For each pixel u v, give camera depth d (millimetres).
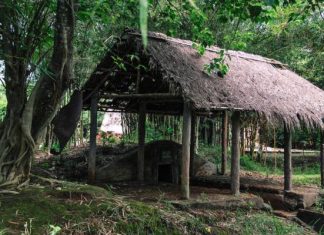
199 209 6020
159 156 8523
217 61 6535
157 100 7777
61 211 4473
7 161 4902
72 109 5887
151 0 5676
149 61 6453
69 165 8703
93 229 4309
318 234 6238
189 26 8930
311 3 5629
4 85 4984
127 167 8250
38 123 4961
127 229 4500
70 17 4543
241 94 6926
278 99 7578
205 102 6043
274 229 5949
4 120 4996
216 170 9828
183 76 6309
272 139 14367
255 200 6746
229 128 12055
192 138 9172
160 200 6094
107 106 8414
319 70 14328
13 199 4570
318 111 8219
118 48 6844
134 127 11758
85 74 9016
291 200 7523
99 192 5188
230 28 11133
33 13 4836
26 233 3898
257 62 9062
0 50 4734
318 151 14008
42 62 4953
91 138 7531
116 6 5793
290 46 13969
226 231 5480
